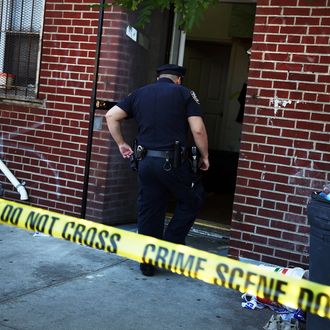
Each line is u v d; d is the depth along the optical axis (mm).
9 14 6219
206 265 2549
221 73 8344
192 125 4367
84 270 4590
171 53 6168
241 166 4906
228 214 6613
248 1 5785
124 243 2740
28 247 5070
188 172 4418
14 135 6113
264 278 2447
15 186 6039
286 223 4766
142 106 4398
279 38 4730
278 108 4754
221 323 3775
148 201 4465
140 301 4043
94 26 5637
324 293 2355
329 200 3148
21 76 6195
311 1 4594
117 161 5793
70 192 5859
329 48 4562
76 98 5766
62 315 3701
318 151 4633
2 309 3725
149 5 2863
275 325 3725
